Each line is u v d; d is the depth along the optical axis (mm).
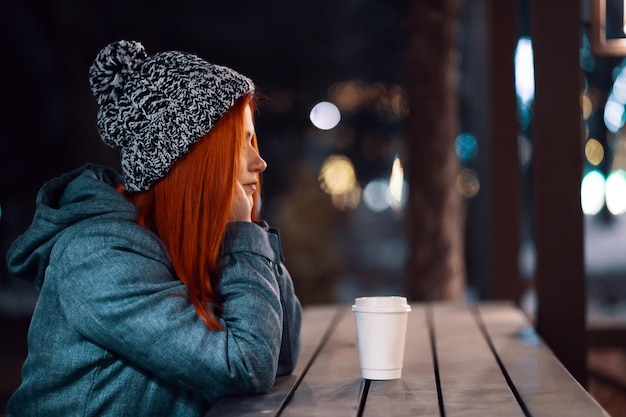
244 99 2523
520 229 6078
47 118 13750
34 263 2480
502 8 6062
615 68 15258
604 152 19078
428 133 7586
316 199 12266
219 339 2350
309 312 5180
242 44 13195
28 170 14117
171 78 2430
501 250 6074
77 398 2398
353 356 3277
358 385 2627
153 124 2424
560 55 4082
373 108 14641
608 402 5180
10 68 13336
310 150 16453
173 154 2432
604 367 5996
